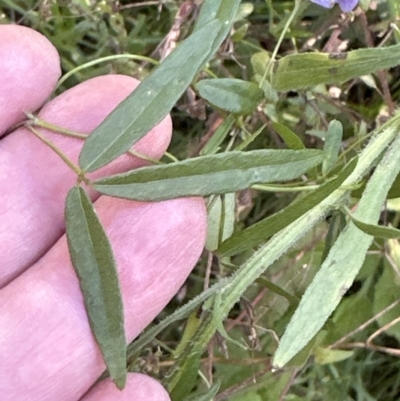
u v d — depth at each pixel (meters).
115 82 0.15
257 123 0.20
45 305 0.14
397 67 0.21
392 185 0.16
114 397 0.14
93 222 0.12
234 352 0.20
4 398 0.14
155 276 0.14
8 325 0.14
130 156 0.15
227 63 0.21
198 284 0.20
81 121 0.15
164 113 0.12
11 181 0.15
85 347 0.14
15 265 0.16
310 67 0.15
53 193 0.16
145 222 0.14
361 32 0.20
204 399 0.15
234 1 0.13
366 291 0.20
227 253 0.15
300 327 0.14
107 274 0.12
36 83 0.15
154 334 0.14
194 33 0.12
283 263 0.20
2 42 0.15
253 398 0.20
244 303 0.19
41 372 0.14
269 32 0.21
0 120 0.15
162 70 0.12
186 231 0.14
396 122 0.15
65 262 0.15
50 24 0.21
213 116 0.19
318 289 0.14
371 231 0.14
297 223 0.15
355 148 0.18
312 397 0.21
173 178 0.12
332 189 0.13
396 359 0.21
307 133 0.20
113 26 0.20
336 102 0.20
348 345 0.19
